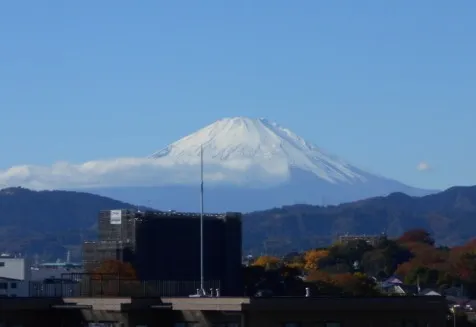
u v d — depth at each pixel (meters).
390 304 128.88
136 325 129.00
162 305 128.62
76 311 132.88
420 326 130.00
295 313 125.38
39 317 133.75
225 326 125.81
